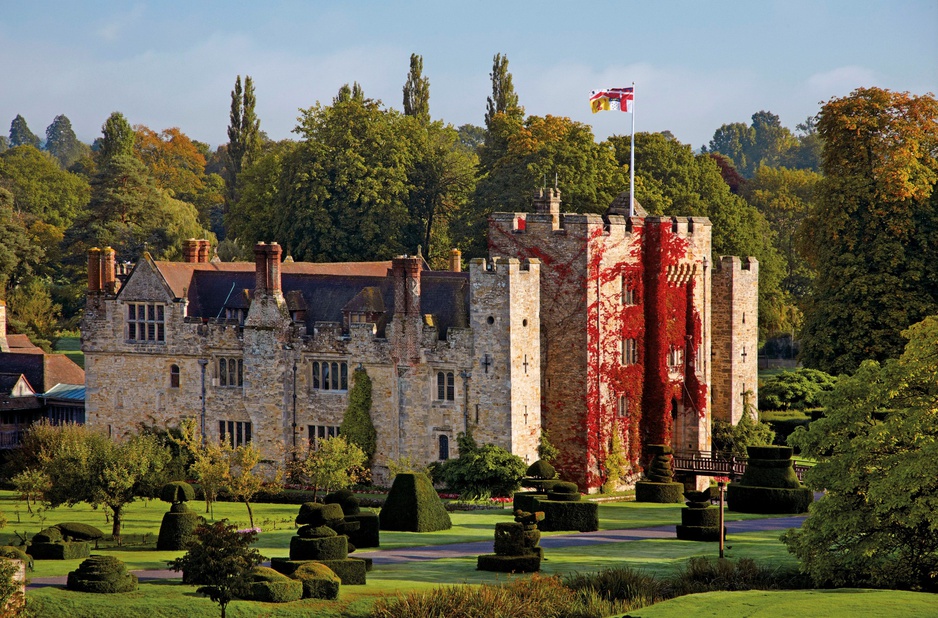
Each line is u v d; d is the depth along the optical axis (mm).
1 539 97000
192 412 128250
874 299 146250
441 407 119500
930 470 77375
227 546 73625
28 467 122312
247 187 196875
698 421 131250
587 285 121000
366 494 119000
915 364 82750
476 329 117875
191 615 74125
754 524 105375
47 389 149000
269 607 75625
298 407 125062
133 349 130375
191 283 132500
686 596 77188
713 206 177625
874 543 79438
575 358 121875
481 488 115000
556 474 118625
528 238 123375
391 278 126500
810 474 83250
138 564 87000
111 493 98562
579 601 77812
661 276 127312
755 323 139250
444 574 85438
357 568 82188
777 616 72250
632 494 123000
